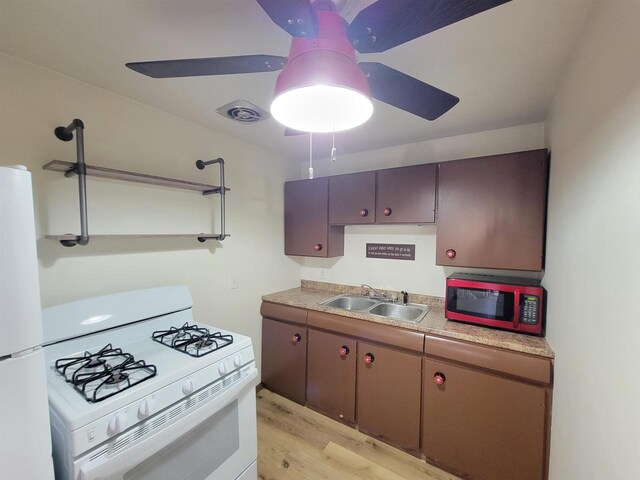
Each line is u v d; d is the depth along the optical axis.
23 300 0.74
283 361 2.42
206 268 2.07
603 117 0.85
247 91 1.54
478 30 1.04
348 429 2.09
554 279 1.42
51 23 1.03
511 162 1.69
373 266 2.59
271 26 1.05
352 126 0.94
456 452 1.68
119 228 1.60
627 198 0.70
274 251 2.67
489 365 1.56
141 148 1.69
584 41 1.03
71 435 0.86
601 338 0.84
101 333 1.41
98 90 1.50
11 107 1.25
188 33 1.09
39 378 0.77
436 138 2.26
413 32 0.73
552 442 1.39
